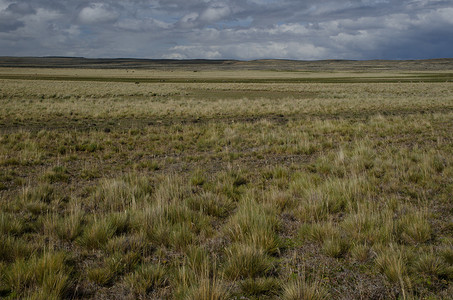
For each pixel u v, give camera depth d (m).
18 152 10.81
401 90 45.03
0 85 43.81
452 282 3.37
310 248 4.23
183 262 3.71
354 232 4.45
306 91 45.66
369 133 14.45
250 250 3.72
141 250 4.13
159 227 4.55
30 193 6.28
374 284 3.34
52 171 8.29
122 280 3.42
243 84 57.94
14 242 4.04
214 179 7.78
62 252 3.77
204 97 37.00
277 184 7.12
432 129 14.30
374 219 4.73
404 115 20.55
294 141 12.93
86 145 11.84
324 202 5.64
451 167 7.71
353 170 7.80
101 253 4.04
